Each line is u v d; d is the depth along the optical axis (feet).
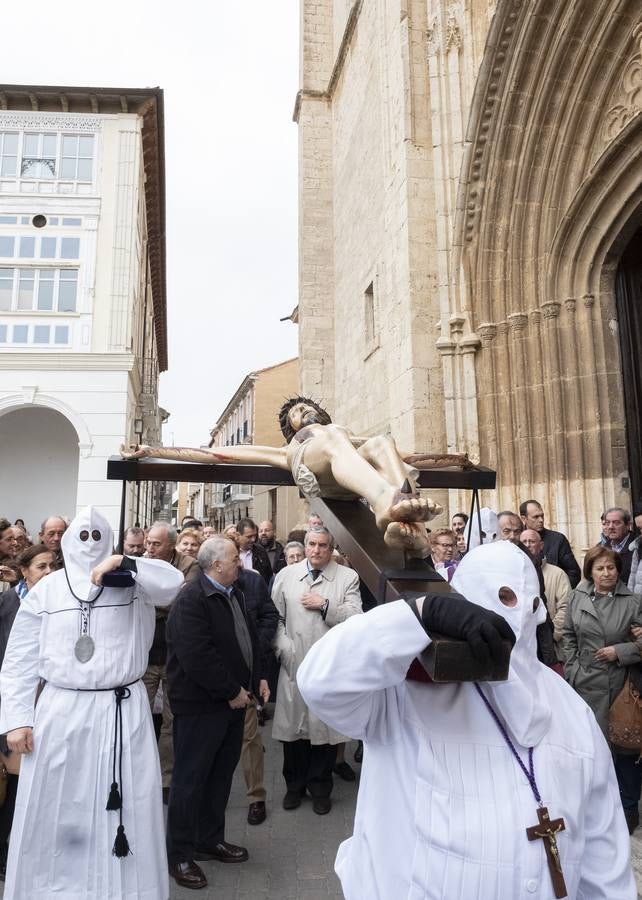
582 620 14.19
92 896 9.23
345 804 16.15
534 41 23.84
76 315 66.18
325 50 56.13
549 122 24.90
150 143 74.90
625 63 22.48
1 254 66.33
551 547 19.42
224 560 13.24
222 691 12.60
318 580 16.81
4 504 72.74
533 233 25.91
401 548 5.46
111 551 11.00
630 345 24.70
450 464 10.34
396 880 4.89
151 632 11.02
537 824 4.72
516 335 26.27
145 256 91.35
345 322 48.42
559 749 5.10
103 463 64.18
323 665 4.70
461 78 29.27
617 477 23.79
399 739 5.17
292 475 9.20
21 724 9.67
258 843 14.10
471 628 3.90
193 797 12.51
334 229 53.06
